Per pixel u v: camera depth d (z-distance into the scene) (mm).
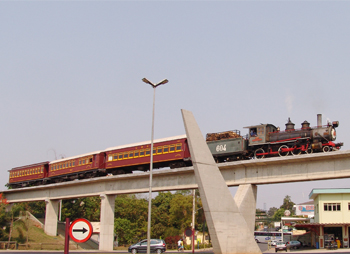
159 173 40406
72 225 9539
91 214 78312
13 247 50562
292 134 36938
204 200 24812
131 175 43844
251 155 39938
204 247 58469
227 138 40750
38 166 63344
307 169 31141
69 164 57281
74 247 52031
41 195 61062
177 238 67000
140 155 46844
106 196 48312
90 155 53344
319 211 47531
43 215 80500
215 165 25953
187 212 69625
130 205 75812
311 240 53125
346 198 46688
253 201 33812
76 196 53438
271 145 38219
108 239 47375
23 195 65562
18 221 57719
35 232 57656
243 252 25219
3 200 57250
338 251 37625
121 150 49500
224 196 25594
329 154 29422
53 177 60625
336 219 46562
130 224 71625
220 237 24500
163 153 44500
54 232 59125
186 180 39312
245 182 34125
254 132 39125
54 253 38188
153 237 72000
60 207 74562
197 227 72750
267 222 117375
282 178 32219
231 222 25312
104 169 51875
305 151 36188
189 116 26078
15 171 69125
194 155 25203
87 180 49906
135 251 38781
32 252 39938
